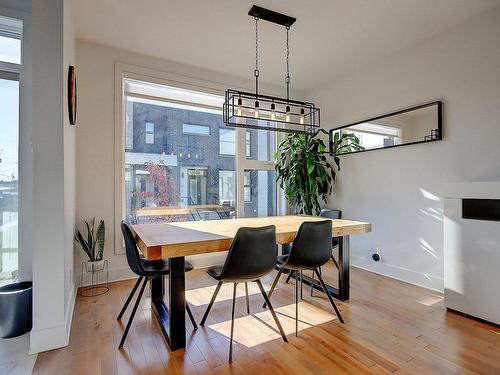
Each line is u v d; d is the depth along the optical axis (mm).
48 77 1813
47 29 1816
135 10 2473
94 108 3037
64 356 1708
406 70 3096
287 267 2148
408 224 3066
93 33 2852
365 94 3578
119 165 3158
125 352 1755
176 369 1594
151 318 2223
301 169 3861
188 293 2756
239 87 3945
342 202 3893
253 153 4219
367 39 2932
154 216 3494
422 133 2898
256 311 2342
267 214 4355
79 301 2549
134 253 1881
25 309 1962
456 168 2646
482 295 2129
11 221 2379
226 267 1739
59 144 1830
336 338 1915
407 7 2400
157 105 3533
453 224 2314
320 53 3242
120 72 3170
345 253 2564
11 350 1769
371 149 3457
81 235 2834
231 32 2820
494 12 2395
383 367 1603
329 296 2232
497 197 2027
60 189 1827
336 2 2348
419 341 1871
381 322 2143
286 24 2666
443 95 2752
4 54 2385
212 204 3889
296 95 4465
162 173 3557
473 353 1732
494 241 2072
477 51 2502
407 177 3078
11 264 2379
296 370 1582
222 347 1815
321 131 4176
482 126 2465
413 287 2902
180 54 3293
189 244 1703
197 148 3789
